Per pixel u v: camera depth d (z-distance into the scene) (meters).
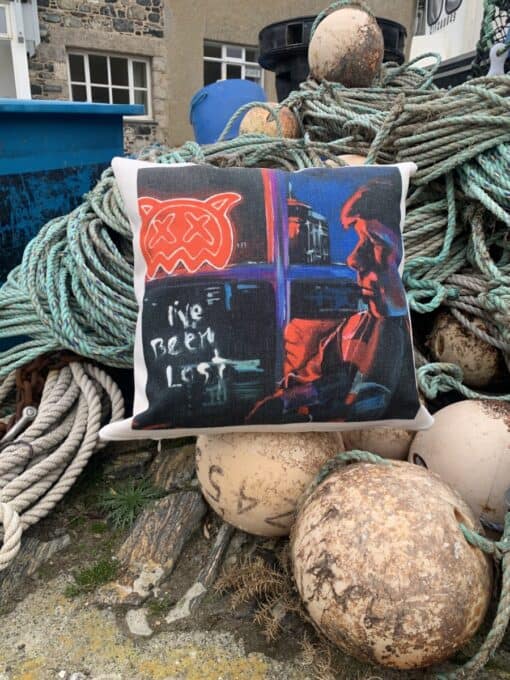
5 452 1.59
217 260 1.19
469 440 1.36
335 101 2.20
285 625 1.26
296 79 3.32
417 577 0.98
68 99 6.86
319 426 1.25
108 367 1.95
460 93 1.70
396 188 1.29
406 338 1.23
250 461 1.29
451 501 1.12
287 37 3.21
